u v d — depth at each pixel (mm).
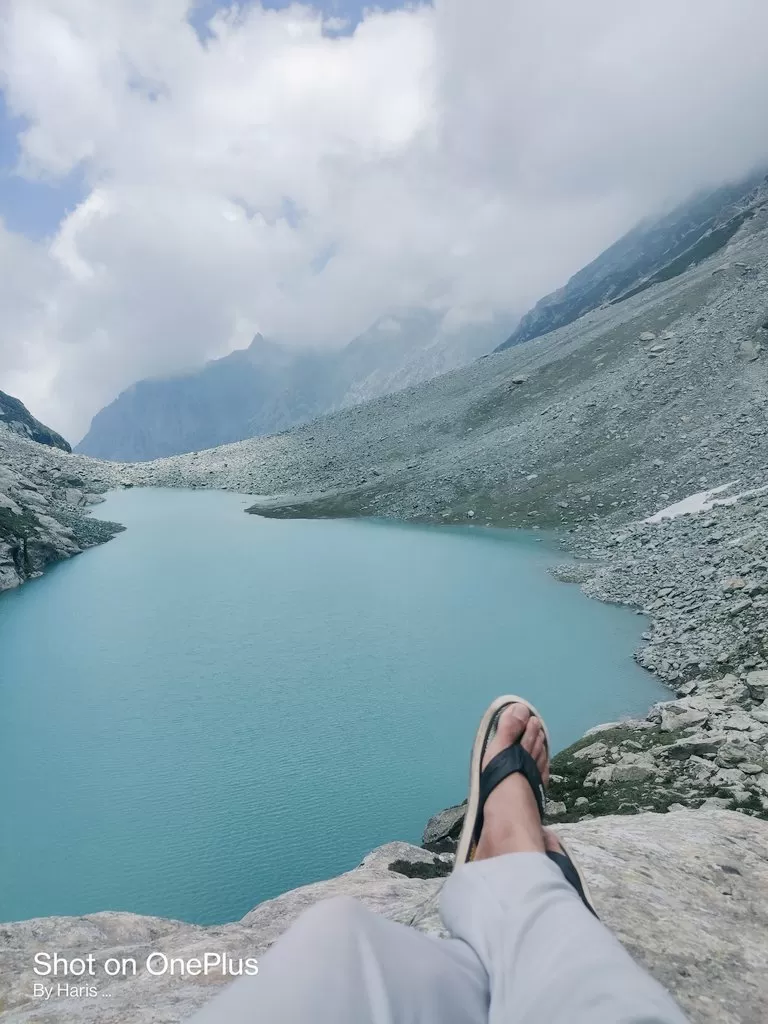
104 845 16938
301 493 80500
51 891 15328
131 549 56344
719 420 59594
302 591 40719
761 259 86188
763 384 61625
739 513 40125
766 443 52562
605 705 22797
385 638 31562
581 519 53969
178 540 59125
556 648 28625
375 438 93188
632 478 57125
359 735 22281
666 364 71500
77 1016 2381
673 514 47219
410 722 23062
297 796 18750
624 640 28781
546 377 85500
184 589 42469
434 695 25062
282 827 17328
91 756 21672
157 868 15930
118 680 28078
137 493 90250
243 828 17359
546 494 60000
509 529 55469
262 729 23062
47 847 16906
